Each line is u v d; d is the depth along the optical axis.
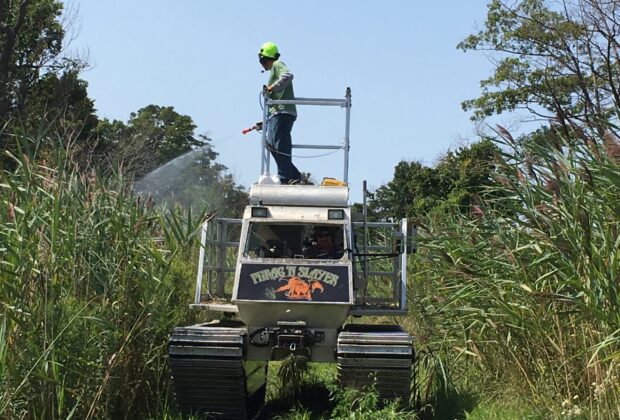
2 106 23.27
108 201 8.72
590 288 7.84
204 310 10.70
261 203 10.02
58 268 7.93
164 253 9.52
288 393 11.02
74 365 7.77
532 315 8.97
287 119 11.72
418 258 12.32
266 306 9.11
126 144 24.31
